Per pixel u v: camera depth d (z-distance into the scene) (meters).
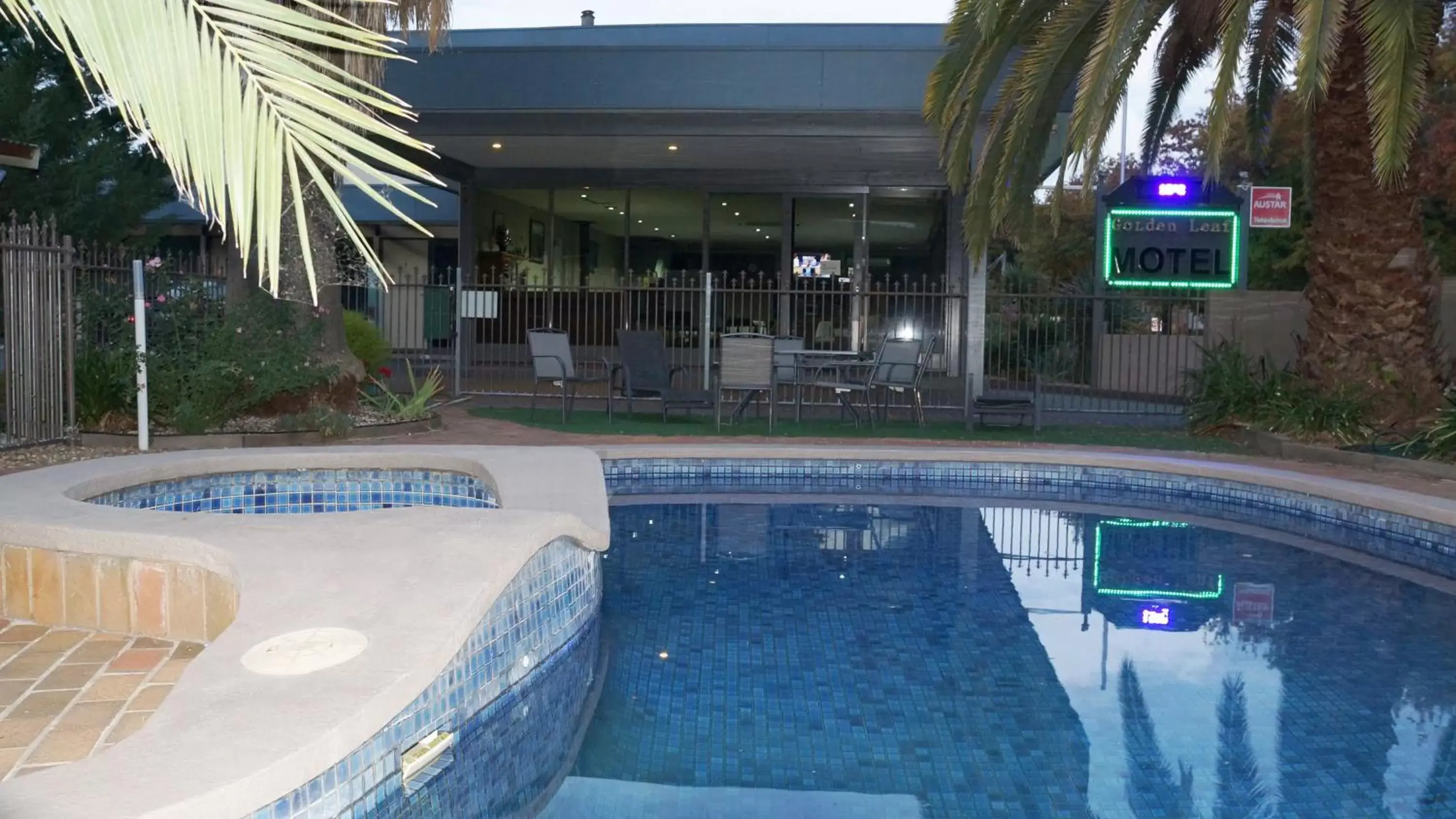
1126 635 4.42
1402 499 6.37
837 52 11.73
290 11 1.40
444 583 3.33
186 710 2.37
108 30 1.30
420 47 12.12
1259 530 6.88
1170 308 15.82
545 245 16.42
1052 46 8.23
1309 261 9.80
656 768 2.99
